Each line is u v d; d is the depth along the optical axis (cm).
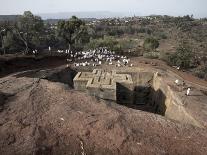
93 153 872
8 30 4441
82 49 4684
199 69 3709
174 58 3834
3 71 2681
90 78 2336
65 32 4331
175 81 2297
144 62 3488
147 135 1001
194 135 1048
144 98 2788
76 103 1287
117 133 985
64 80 2741
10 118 1077
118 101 2316
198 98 1838
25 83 1620
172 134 1034
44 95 1378
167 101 2044
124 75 2547
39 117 1095
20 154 827
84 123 1044
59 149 879
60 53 3838
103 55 3769
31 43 4172
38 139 916
